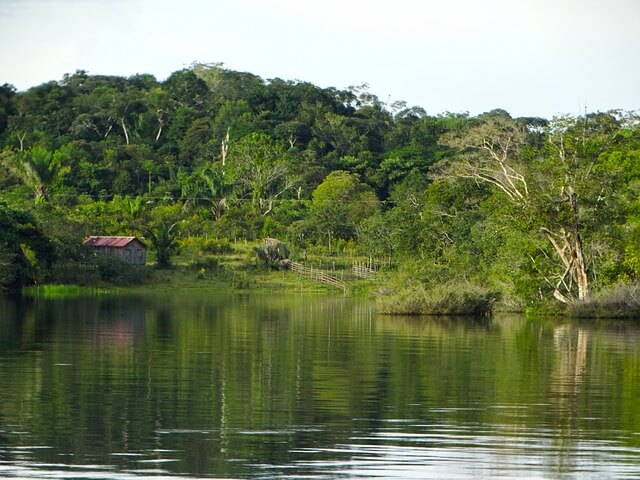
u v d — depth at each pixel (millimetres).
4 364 41594
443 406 32375
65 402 32250
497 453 25922
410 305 78000
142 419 29672
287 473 23859
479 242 93812
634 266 78000
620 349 50188
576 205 75062
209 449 26031
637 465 24812
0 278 104812
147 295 108688
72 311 76375
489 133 100375
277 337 56000
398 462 24922
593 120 78812
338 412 31141
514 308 81688
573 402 33312
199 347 49719
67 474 23516
